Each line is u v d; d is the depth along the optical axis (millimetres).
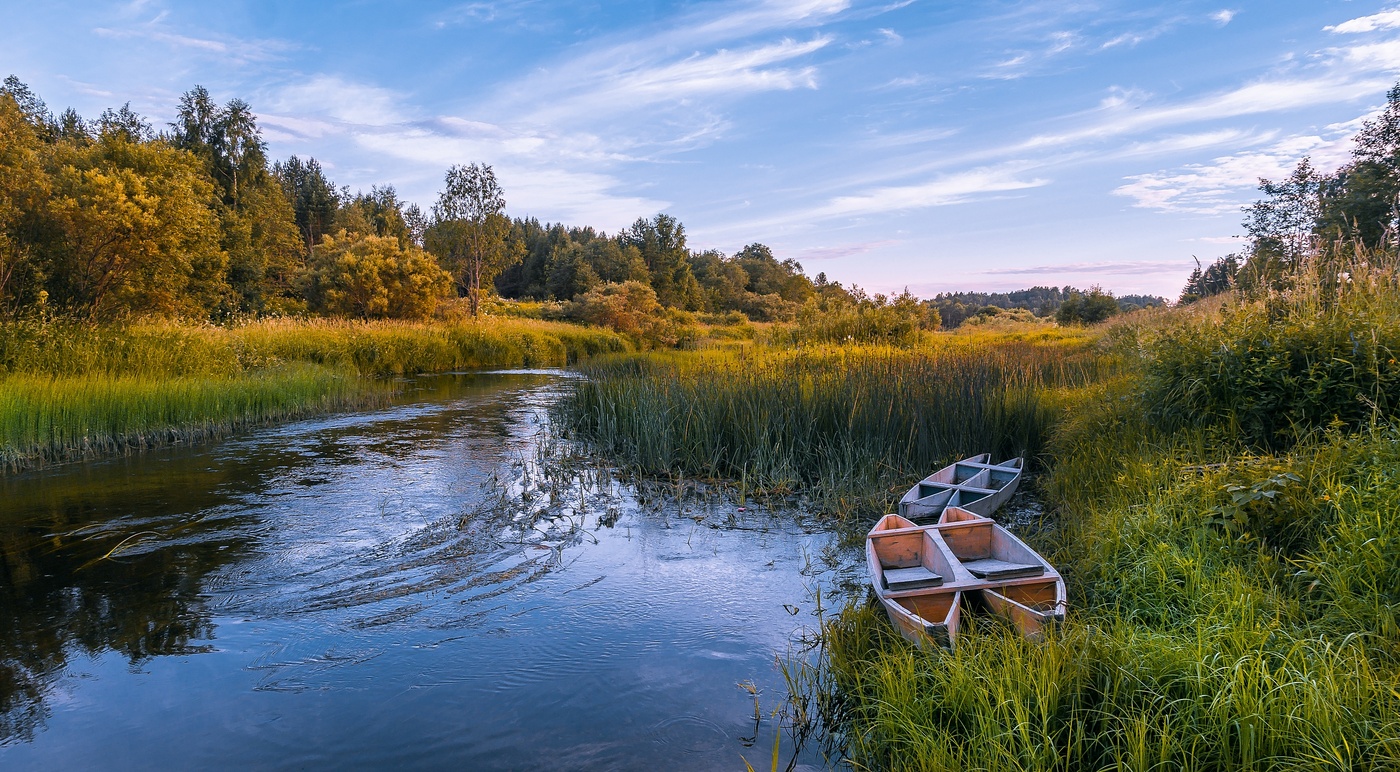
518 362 29312
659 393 11773
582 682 4199
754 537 6848
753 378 11984
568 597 5422
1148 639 3623
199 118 49781
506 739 3660
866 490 8234
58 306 16219
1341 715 2893
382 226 85562
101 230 16422
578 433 12219
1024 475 8844
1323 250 7965
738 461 9641
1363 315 6398
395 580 5742
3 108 18984
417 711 3916
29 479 8891
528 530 7027
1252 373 6422
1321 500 4574
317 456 10367
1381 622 3533
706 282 100875
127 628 4887
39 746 3625
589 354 33938
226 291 26156
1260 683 3129
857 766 3336
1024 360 14656
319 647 4633
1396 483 4352
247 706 3975
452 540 6688
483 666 4395
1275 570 4309
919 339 22594
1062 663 3473
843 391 10477
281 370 17203
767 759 3471
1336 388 5977
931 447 9375
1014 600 4367
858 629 4418
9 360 12570
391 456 10406
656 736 3668
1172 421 7152
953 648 3746
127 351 14391
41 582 5672
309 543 6570
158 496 8102
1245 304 7613
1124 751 3023
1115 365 14234
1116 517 5406
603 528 7145
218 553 6301
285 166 96938
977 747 3066
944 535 5508
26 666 4395
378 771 3420
